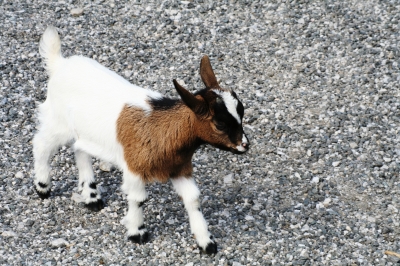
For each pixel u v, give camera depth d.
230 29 12.18
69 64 8.04
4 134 9.65
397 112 10.33
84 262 7.66
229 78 11.02
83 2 12.85
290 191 8.84
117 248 7.88
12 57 11.29
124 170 7.56
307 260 7.69
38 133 8.39
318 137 9.81
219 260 7.69
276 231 8.14
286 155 9.49
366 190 8.85
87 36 11.90
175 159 7.38
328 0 12.98
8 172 9.02
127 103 7.46
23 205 8.50
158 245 7.94
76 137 7.98
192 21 12.38
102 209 8.51
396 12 12.70
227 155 9.49
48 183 8.54
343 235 8.09
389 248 7.89
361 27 12.27
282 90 10.80
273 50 11.69
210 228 8.18
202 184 8.95
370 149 9.59
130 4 12.82
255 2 12.93
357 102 10.54
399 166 9.24
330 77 11.09
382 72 11.19
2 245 7.87
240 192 8.82
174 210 8.49
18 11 12.48
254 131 9.91
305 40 11.94
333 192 8.80
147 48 11.67
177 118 7.18
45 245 7.89
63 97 7.91
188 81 10.91
